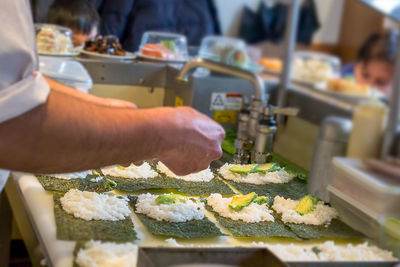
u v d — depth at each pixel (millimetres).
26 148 780
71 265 795
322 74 1695
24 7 819
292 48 1565
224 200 1026
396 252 875
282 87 1563
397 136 1054
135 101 1592
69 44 1586
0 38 782
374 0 1174
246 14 3365
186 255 735
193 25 2480
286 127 1343
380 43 1449
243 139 1262
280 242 918
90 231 878
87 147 812
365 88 1406
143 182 1086
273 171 1162
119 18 1884
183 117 900
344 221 982
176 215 949
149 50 1651
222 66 1354
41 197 980
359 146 1060
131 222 924
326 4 3252
